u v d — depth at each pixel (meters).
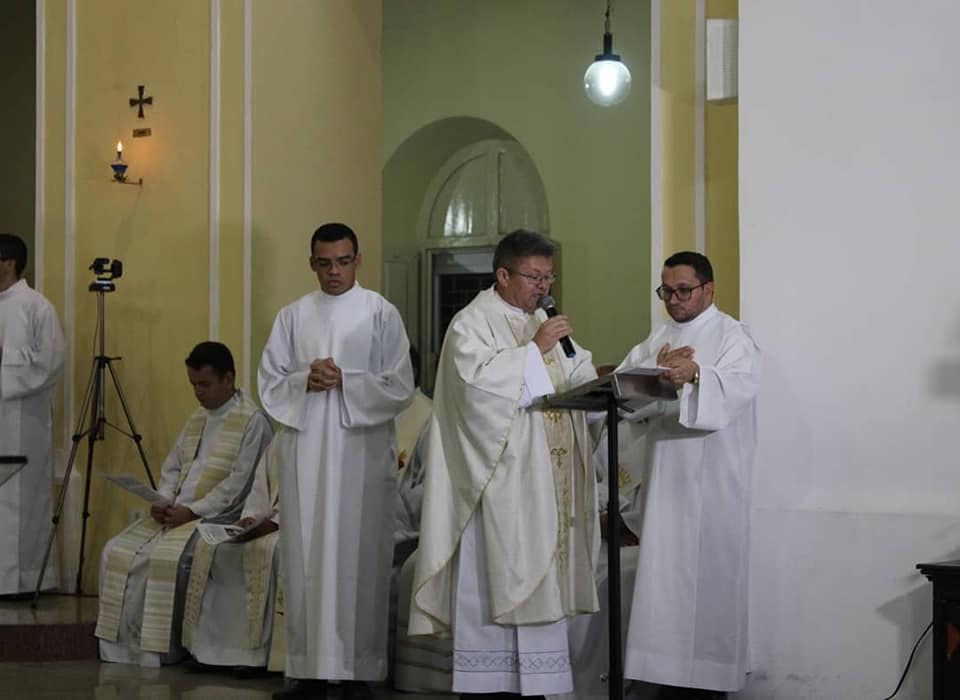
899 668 5.28
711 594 5.20
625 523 5.78
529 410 4.95
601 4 11.05
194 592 6.58
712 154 6.11
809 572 5.43
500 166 11.76
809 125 5.57
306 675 5.65
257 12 8.07
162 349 8.16
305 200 8.39
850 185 5.50
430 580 5.00
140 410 8.19
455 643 4.95
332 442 5.70
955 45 5.38
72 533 8.23
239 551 6.52
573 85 11.14
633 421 5.39
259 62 8.08
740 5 5.69
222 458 7.02
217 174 8.04
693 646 5.18
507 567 4.86
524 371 4.88
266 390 5.82
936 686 4.55
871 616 5.33
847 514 5.38
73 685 6.20
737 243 6.04
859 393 5.44
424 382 11.91
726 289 6.05
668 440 5.27
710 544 5.21
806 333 5.53
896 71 5.45
